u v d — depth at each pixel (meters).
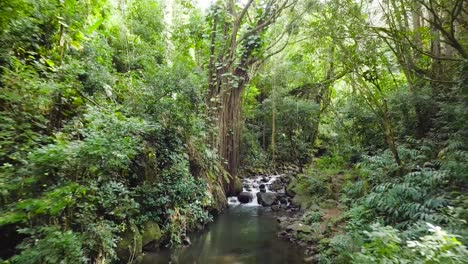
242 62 10.55
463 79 5.43
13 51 3.99
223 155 10.19
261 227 7.98
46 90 3.52
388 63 7.43
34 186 2.98
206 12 10.12
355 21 6.58
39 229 2.83
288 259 5.77
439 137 6.87
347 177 9.55
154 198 5.95
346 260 4.44
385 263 2.85
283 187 12.15
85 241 3.66
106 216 4.69
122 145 4.01
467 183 4.77
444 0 5.80
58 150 2.87
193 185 6.76
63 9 5.24
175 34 10.78
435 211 4.39
